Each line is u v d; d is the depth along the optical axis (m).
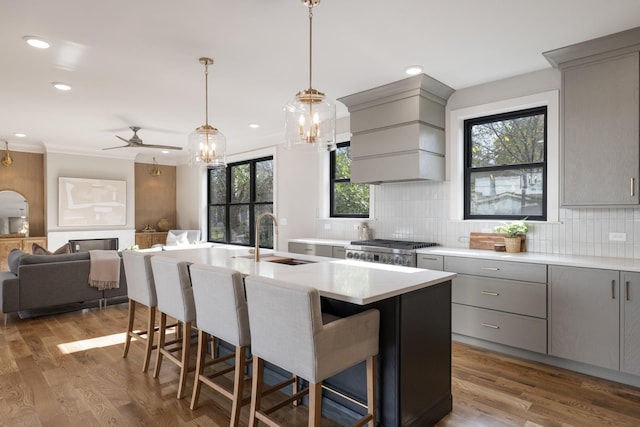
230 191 7.77
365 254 4.27
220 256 3.40
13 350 3.44
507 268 3.28
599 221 3.27
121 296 4.99
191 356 3.37
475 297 3.48
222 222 7.93
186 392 2.66
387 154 4.07
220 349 3.27
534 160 3.75
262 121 5.41
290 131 2.66
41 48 2.96
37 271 4.38
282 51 3.06
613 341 2.77
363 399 2.22
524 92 3.64
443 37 2.87
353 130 4.40
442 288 2.37
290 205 6.14
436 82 3.81
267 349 1.91
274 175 6.40
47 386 2.74
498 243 3.74
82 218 7.41
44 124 5.52
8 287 4.20
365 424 2.02
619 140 2.91
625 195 2.89
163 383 2.79
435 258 3.74
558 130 3.45
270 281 1.85
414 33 2.80
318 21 2.60
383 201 4.83
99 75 3.55
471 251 3.74
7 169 6.97
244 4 2.37
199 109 4.75
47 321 4.37
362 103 4.28
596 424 2.26
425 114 3.90
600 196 3.00
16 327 4.14
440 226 4.27
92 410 2.41
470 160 4.20
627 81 2.87
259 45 2.96
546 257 3.22
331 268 2.66
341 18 2.57
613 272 2.76
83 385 2.75
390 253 4.06
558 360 3.08
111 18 2.51
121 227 7.92
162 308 2.80
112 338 3.78
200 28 2.68
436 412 2.29
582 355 2.91
